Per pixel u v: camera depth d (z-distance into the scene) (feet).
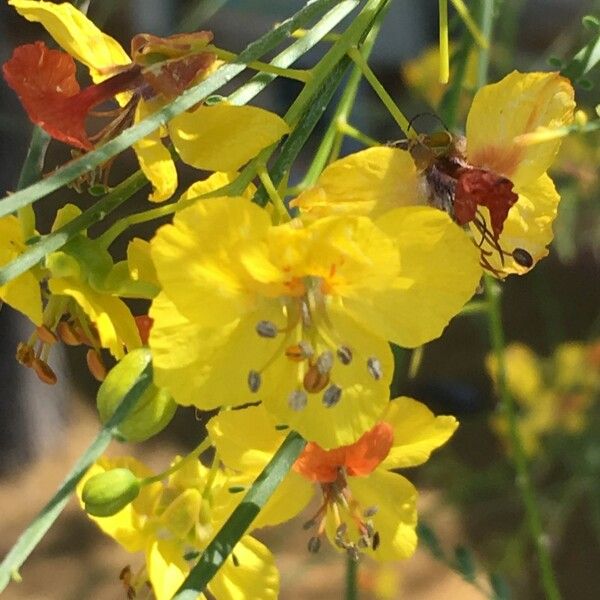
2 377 1.89
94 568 1.67
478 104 0.63
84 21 0.63
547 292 1.58
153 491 0.67
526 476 0.83
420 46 1.76
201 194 0.63
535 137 0.63
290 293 0.61
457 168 0.63
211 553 0.58
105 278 0.62
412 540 0.68
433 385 1.56
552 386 1.46
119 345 0.62
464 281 0.60
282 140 0.66
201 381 0.59
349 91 0.64
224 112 0.60
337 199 0.61
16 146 1.65
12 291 0.62
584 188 1.18
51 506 0.58
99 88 0.62
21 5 0.61
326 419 0.61
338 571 1.59
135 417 0.60
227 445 0.65
